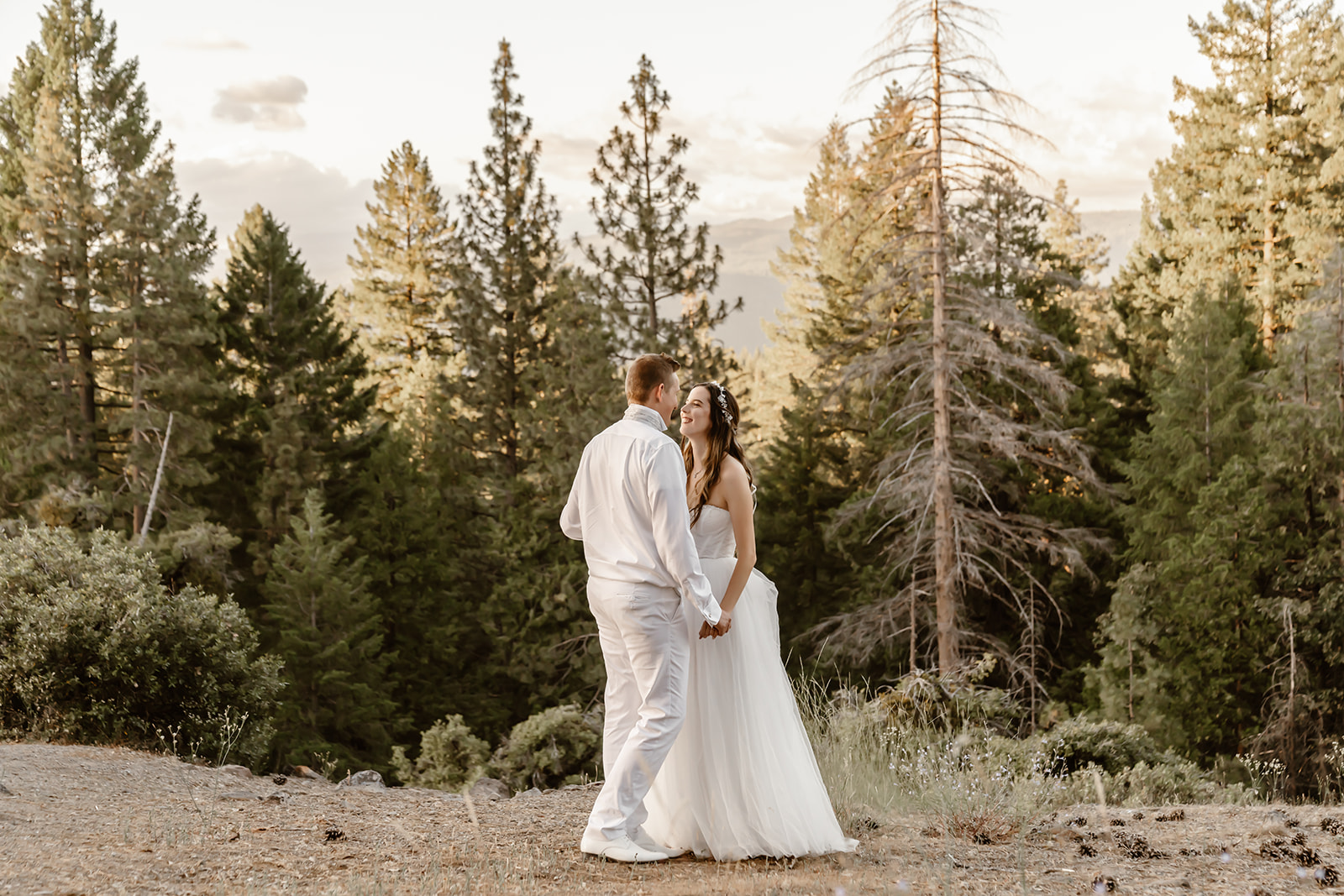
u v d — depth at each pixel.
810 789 3.85
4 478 23.61
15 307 23.52
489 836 4.00
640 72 25.39
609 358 25.56
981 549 20.50
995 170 16.84
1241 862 3.68
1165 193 35.31
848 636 20.09
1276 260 29.11
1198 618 17.83
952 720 7.58
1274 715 17.11
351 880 3.19
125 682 8.02
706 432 3.90
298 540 24.73
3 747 6.27
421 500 27.38
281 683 9.25
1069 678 21.55
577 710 12.57
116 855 3.47
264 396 28.62
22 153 24.55
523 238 29.88
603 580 3.70
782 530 27.59
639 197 25.34
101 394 26.84
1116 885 3.33
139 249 24.50
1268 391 21.47
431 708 24.33
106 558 8.97
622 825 3.58
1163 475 21.67
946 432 18.08
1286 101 30.97
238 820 4.23
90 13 25.73
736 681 3.81
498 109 29.81
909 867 3.54
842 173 38.22
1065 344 25.55
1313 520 19.81
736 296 26.14
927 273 17.98
